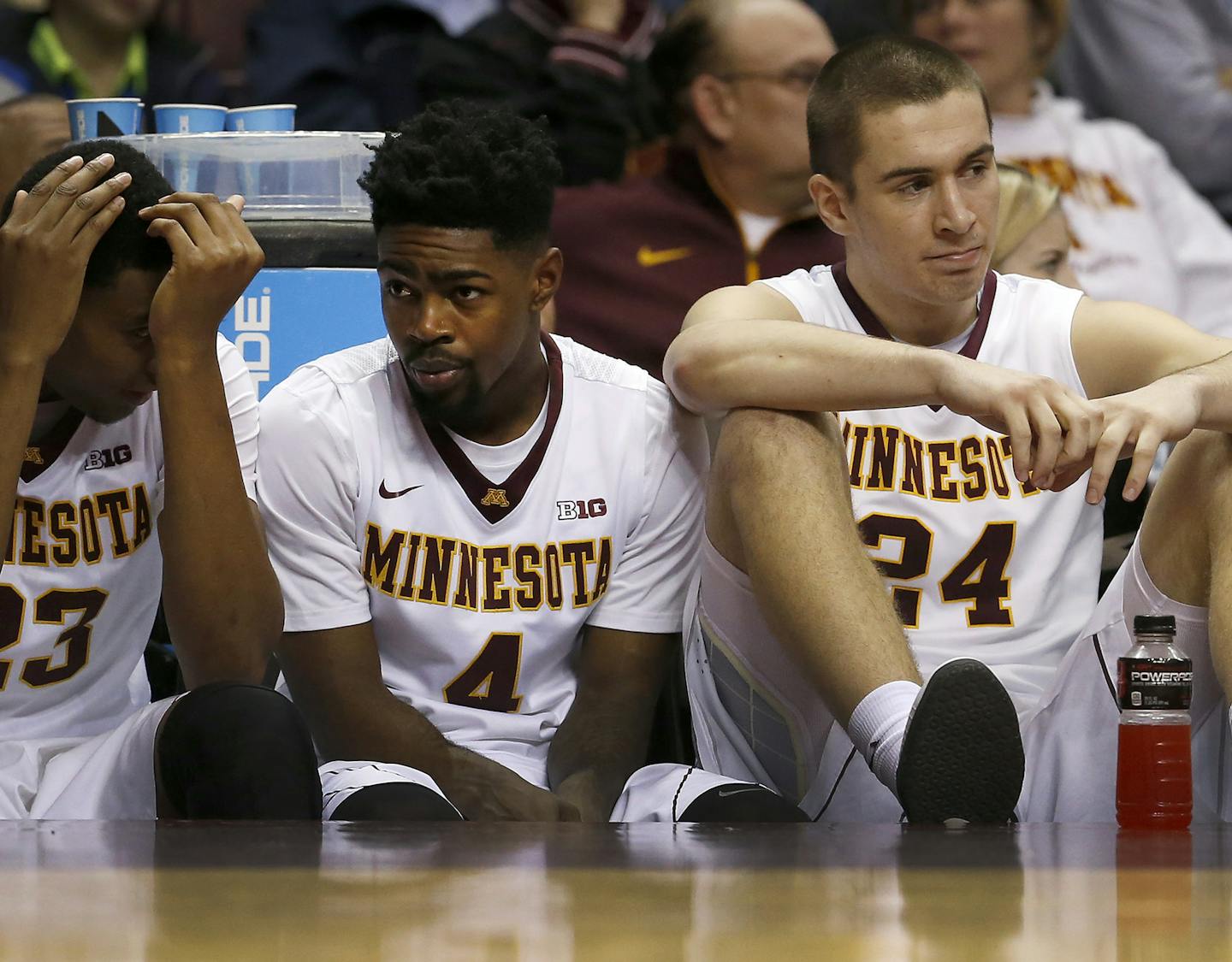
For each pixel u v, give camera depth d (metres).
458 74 15.20
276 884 4.64
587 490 8.71
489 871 5.03
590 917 4.04
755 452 8.02
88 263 7.67
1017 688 8.81
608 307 13.36
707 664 8.90
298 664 8.42
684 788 7.83
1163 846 6.10
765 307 9.29
